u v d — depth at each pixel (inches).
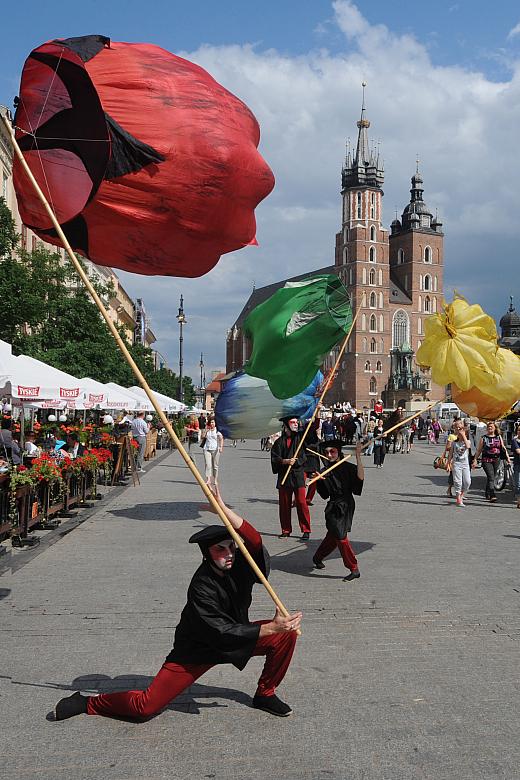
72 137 232.8
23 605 292.0
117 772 157.2
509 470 741.9
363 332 4677.7
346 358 4717.0
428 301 5036.9
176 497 681.6
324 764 160.7
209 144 242.2
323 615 280.2
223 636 174.4
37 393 539.5
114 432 852.6
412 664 225.6
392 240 5187.0
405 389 4458.7
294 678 214.1
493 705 193.6
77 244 250.8
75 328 1141.1
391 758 163.5
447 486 807.7
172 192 241.8
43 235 245.6
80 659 228.1
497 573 354.0
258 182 257.9
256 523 529.3
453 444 639.8
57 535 461.7
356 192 4773.6
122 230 247.4
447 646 243.0
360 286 4699.8
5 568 362.0
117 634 253.6
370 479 898.7
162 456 1423.5
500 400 425.4
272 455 465.7
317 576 349.7
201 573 179.9
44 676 213.8
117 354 1358.3
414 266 5002.5
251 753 166.2
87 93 230.2
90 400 815.1
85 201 237.5
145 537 455.8
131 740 173.2
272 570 364.2
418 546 428.5
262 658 236.2
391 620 273.4
